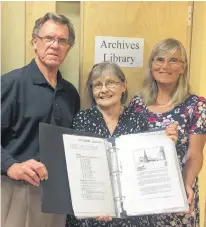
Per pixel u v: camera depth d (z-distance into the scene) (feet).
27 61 5.00
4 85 4.05
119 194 3.89
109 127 4.24
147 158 3.94
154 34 5.14
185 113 4.45
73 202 3.67
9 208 4.31
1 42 4.91
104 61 4.70
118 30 5.08
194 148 4.44
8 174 3.89
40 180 3.66
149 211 3.81
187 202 3.89
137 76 5.14
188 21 5.16
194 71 5.17
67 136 3.89
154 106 4.63
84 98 4.74
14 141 4.18
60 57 4.28
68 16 5.08
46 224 4.44
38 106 4.17
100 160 3.93
